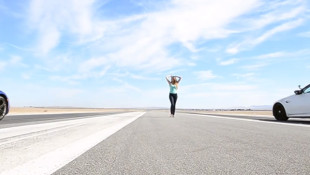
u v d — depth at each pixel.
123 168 2.86
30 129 6.80
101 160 3.27
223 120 11.34
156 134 5.98
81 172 2.69
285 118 10.85
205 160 3.26
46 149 3.94
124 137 5.44
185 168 2.86
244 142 4.73
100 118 13.25
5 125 8.07
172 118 13.31
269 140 4.98
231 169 2.81
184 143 4.63
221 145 4.41
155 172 2.70
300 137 5.39
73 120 11.11
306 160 3.22
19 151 3.75
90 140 4.95
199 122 9.99
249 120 11.37
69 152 3.73
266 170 2.75
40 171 2.70
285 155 3.54
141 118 13.39
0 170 2.72
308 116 9.75
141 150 3.96
